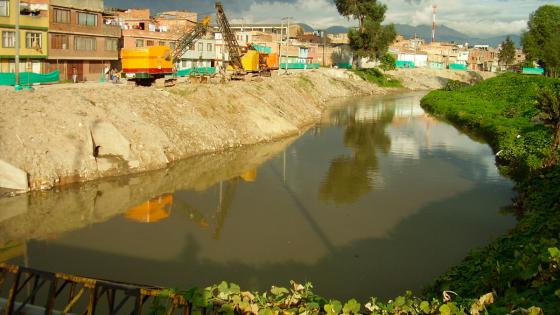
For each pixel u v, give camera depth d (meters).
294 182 28.11
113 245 18.53
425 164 33.47
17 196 23.17
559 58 88.81
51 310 8.75
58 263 16.92
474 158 35.56
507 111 54.72
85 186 25.61
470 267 14.39
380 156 36.09
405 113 64.38
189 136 34.84
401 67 124.44
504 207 23.69
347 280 16.03
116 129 29.12
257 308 7.86
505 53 151.38
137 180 27.33
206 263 17.14
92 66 54.50
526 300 8.84
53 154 25.80
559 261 9.57
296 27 128.25
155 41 64.75
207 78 49.81
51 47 47.81
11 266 9.15
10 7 43.06
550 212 17.59
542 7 92.38
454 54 164.88
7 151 24.36
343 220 21.75
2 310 9.05
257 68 62.69
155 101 35.97
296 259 17.59
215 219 21.66
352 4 96.06
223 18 56.59
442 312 7.99
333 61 117.75
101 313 13.29
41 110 28.06
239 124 40.53
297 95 61.69
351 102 77.75
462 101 65.62
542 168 25.80
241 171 30.38
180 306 8.09
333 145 40.34
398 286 15.65
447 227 20.97
